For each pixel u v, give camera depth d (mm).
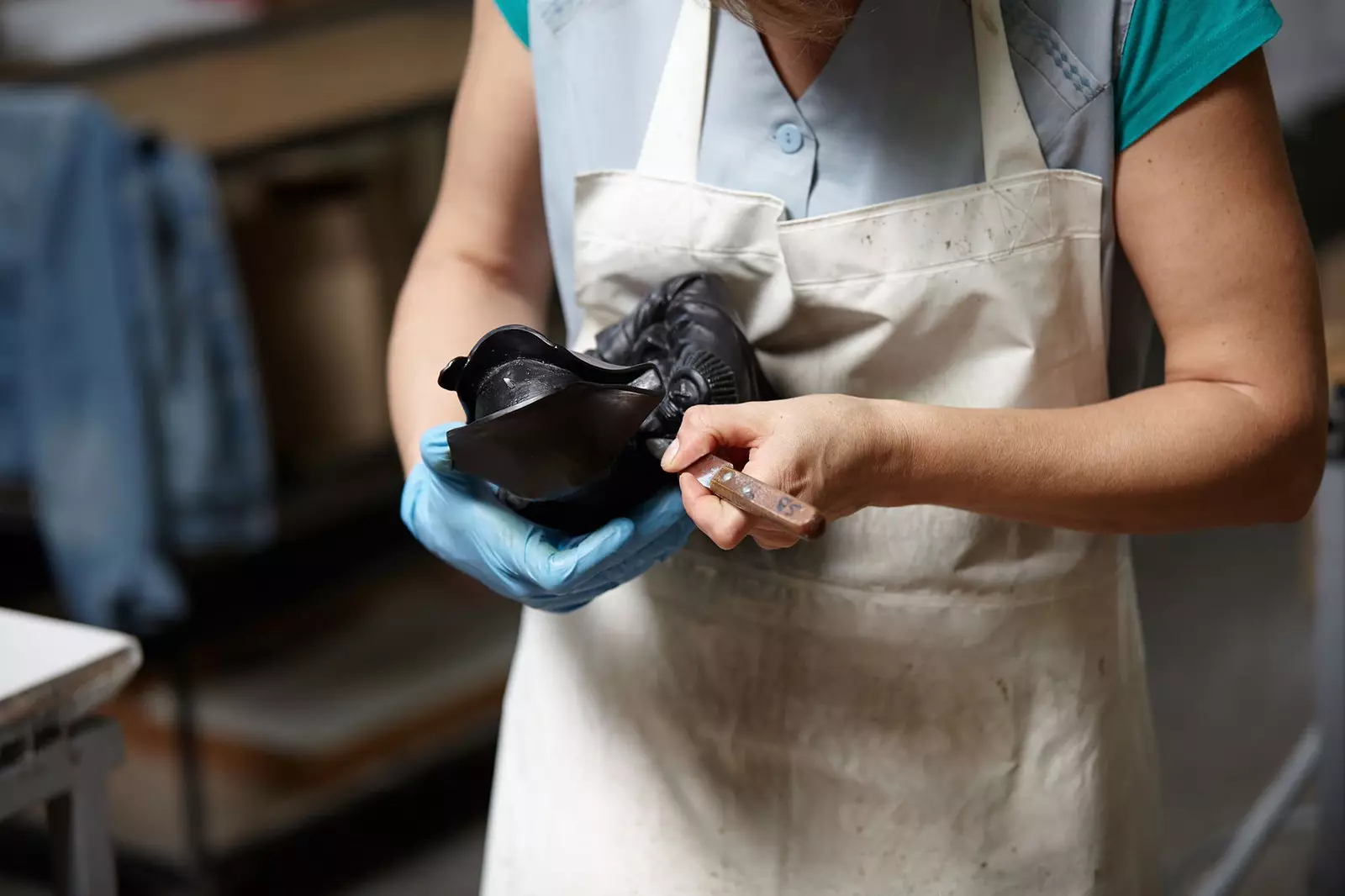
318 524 2240
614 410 752
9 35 2689
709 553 979
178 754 2424
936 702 956
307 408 2275
